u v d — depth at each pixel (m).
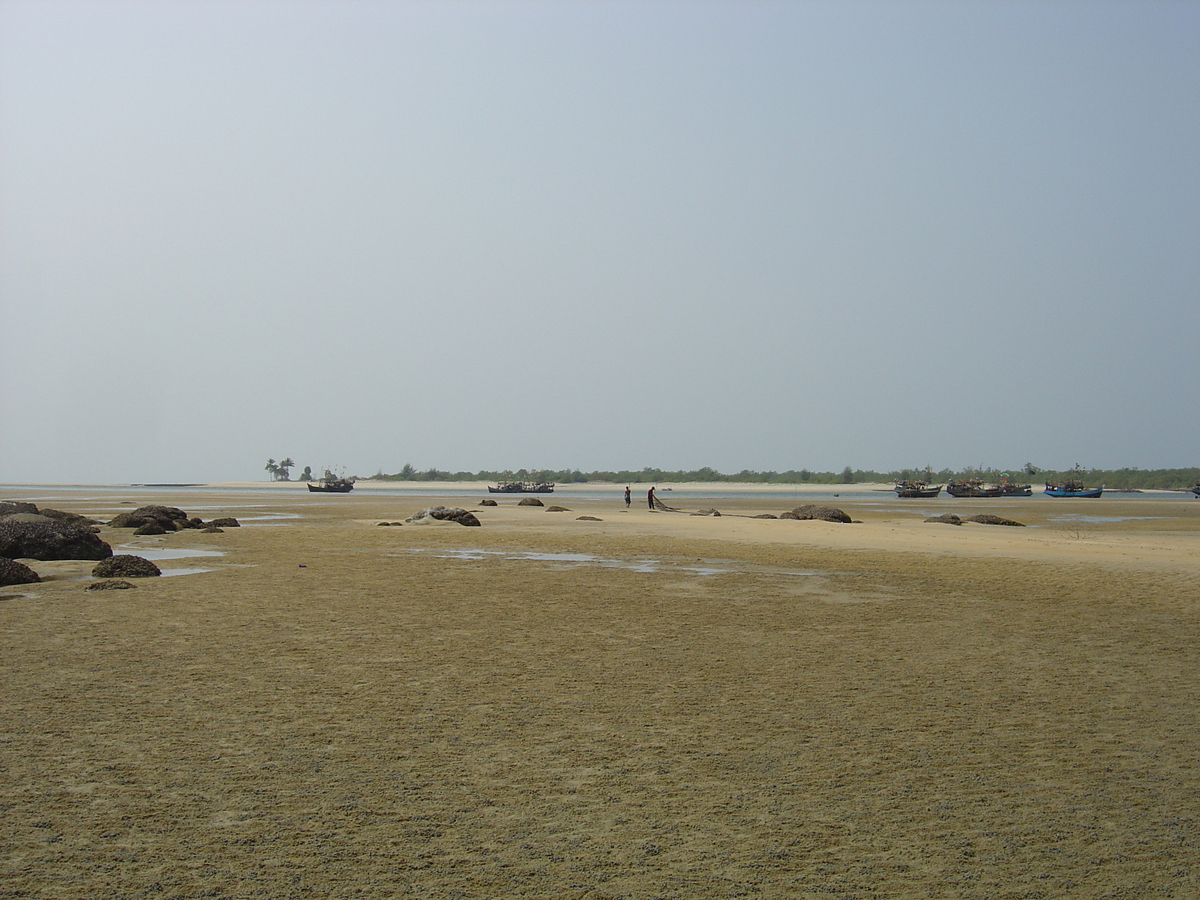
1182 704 12.52
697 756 10.14
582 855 7.52
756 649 16.27
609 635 17.55
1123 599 22.89
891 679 13.97
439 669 14.44
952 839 7.91
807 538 42.38
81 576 25.94
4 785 8.98
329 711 11.87
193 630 17.59
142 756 9.92
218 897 6.70
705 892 6.87
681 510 78.69
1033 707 12.34
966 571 28.91
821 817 8.39
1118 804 8.75
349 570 28.55
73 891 6.77
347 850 7.56
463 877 7.09
